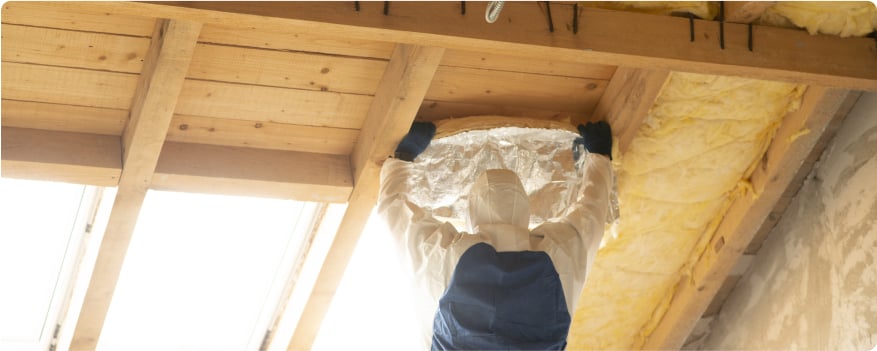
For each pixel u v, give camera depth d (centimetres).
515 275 289
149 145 304
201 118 325
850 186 358
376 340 426
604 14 303
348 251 357
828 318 361
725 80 333
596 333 425
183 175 322
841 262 359
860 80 319
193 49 279
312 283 368
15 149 306
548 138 342
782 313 385
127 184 317
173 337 399
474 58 328
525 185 346
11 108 309
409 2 280
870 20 320
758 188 363
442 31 281
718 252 383
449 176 339
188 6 258
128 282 381
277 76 317
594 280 400
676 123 346
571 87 343
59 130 317
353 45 312
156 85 287
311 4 270
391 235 312
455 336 284
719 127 349
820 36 321
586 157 341
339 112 332
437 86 335
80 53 298
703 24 312
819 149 371
